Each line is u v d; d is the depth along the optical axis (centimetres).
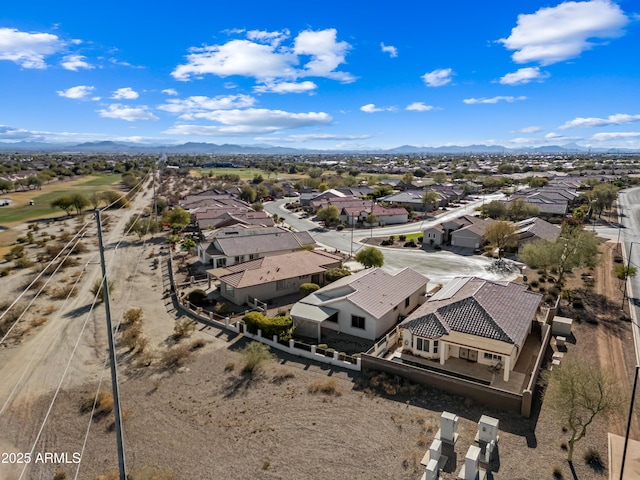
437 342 2864
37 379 2748
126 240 7169
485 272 5159
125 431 2198
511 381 2598
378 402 2400
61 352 3116
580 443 2011
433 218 9500
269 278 4200
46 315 3862
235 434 2152
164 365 2870
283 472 1888
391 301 3525
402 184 14575
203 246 5634
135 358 2984
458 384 2425
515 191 12644
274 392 2527
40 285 4741
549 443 2017
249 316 3312
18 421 2317
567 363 2127
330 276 4534
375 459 1948
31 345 3244
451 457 1936
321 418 2262
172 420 2280
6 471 1945
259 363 2786
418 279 4078
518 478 1803
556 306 3594
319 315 3328
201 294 4097
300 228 8500
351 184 15062
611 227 7856
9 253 6181
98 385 2645
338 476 1853
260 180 17000
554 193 10262
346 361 2870
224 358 2966
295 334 3391
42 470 1948
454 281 3753
